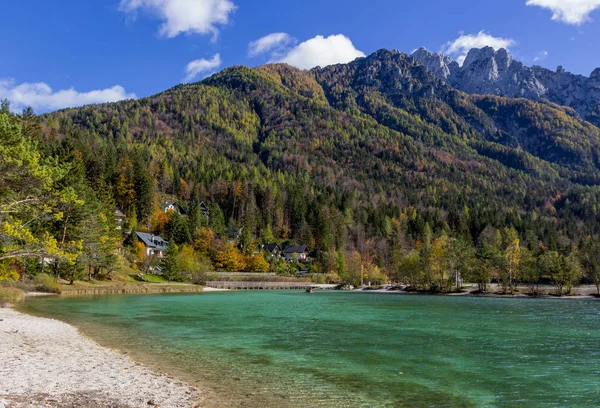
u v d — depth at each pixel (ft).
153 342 85.97
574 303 236.84
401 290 375.45
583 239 572.92
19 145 99.55
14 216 123.44
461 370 66.90
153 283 314.14
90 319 121.49
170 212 508.53
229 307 174.40
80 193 229.66
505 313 165.37
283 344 86.89
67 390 46.52
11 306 147.64
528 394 54.49
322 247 557.33
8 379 48.98
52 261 232.53
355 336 99.81
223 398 48.65
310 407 46.78
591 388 57.62
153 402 44.60
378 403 49.29
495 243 554.05
